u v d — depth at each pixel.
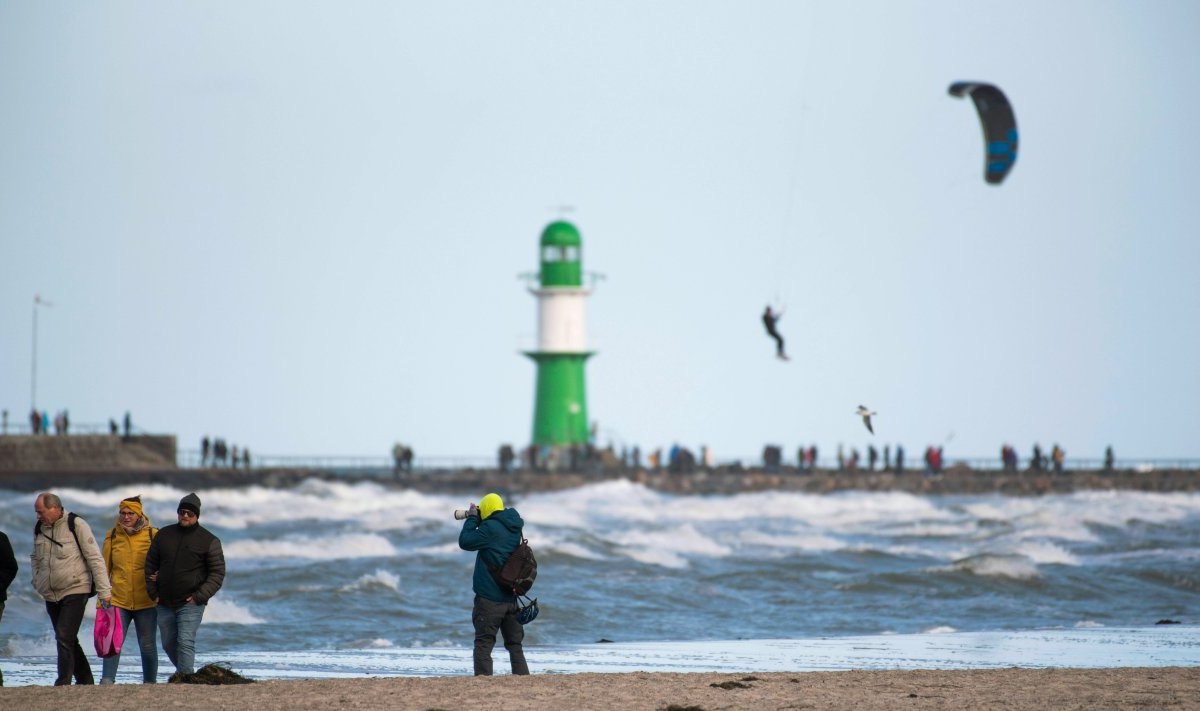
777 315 78.12
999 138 76.19
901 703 52.66
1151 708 51.53
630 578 122.56
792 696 54.38
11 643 83.69
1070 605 112.38
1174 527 195.38
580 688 55.59
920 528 196.75
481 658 58.44
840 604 112.06
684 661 79.62
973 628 100.38
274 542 147.38
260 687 55.19
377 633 93.44
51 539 56.09
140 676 72.62
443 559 132.62
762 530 190.00
